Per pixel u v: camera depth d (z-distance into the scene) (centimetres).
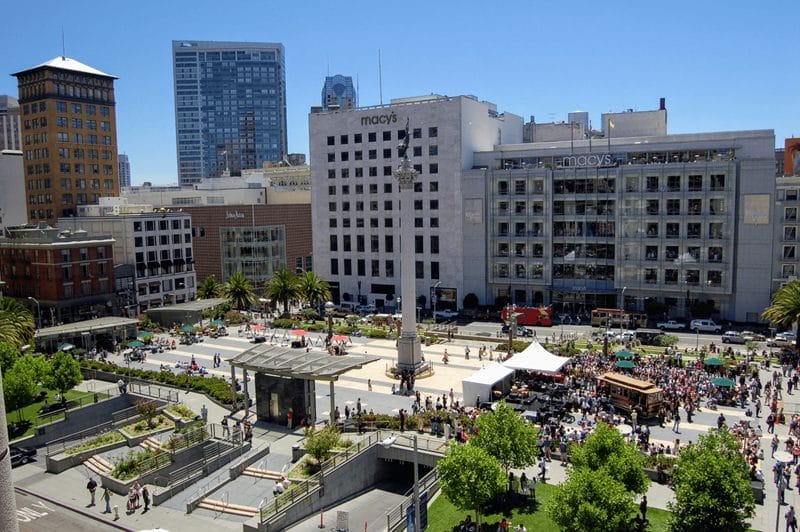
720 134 11750
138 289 13138
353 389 7506
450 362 8706
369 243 14925
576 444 4956
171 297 13900
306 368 6053
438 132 13712
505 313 11588
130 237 12988
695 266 11688
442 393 7238
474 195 13475
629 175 12150
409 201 7888
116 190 17125
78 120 16175
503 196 13225
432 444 5522
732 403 6506
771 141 11369
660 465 4866
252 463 5441
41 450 6069
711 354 8738
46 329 9619
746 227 11244
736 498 3541
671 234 11906
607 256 12581
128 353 9362
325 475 4922
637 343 9462
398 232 14488
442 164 13738
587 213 12612
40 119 15788
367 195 14800
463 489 3975
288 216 16975
